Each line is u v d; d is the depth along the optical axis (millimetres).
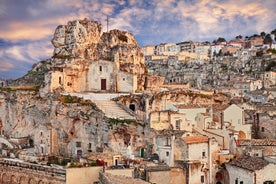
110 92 118875
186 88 137000
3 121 118812
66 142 103312
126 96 110938
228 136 91375
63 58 123562
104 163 79188
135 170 75438
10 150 99250
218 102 119312
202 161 82375
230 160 84688
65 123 104062
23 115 113688
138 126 93625
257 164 76812
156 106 107812
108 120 95875
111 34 134250
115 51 128500
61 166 83000
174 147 82375
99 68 123000
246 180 76500
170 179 77375
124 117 100562
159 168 76000
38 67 153375
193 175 79875
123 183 60750
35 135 109688
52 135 106250
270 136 108000
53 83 115312
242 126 102062
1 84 147750
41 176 83000
